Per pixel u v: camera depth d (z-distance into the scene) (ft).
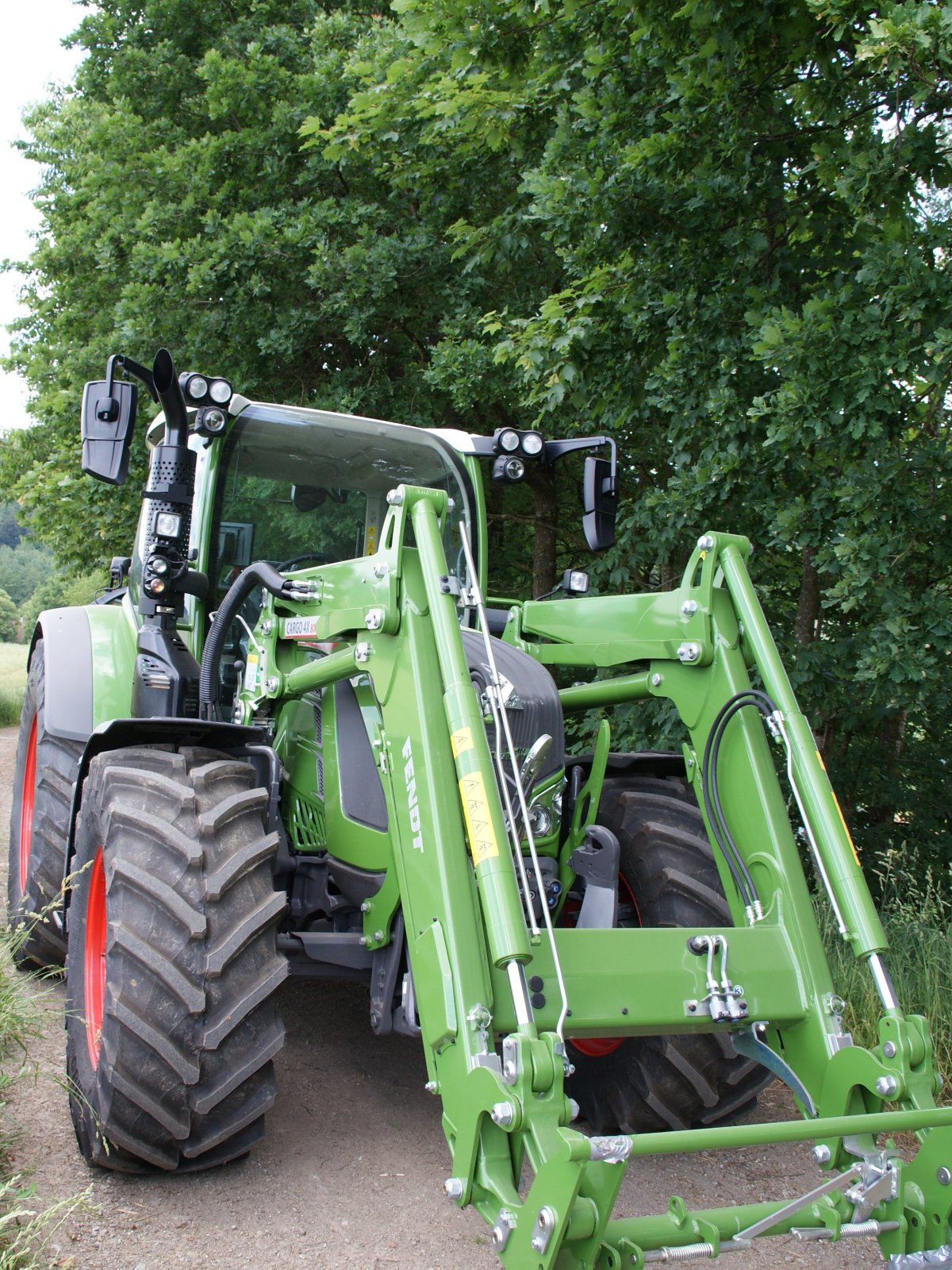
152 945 9.37
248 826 10.28
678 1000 8.75
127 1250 8.64
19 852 17.49
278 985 9.70
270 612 12.45
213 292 32.99
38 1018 11.21
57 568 52.08
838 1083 8.56
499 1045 8.52
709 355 18.86
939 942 15.66
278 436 14.21
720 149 18.67
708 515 20.45
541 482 31.37
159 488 12.81
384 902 10.66
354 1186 10.02
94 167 37.04
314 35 35.47
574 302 20.45
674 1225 6.98
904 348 15.20
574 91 21.43
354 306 31.19
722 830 10.20
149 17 39.55
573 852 10.97
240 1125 9.66
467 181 29.04
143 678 12.91
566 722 23.06
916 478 16.52
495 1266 8.75
